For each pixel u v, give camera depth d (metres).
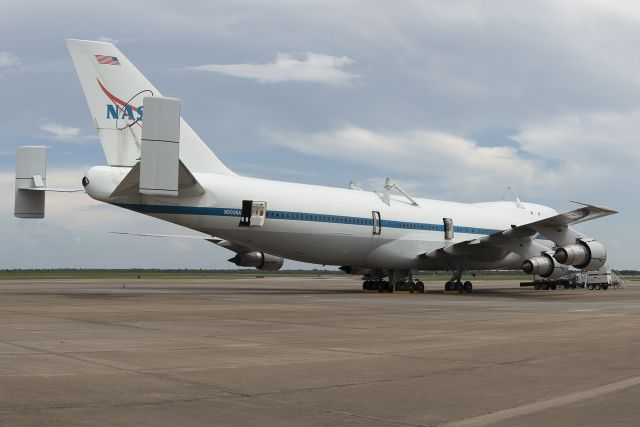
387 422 6.23
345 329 14.82
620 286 58.53
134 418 6.18
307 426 6.03
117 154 27.64
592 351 11.30
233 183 29.33
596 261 33.72
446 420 6.35
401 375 8.76
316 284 57.12
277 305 23.08
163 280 64.69
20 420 6.00
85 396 7.07
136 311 19.25
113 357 9.92
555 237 34.38
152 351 10.66
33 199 28.91
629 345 12.16
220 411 6.54
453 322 16.94
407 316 18.83
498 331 14.72
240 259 38.38
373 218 34.12
